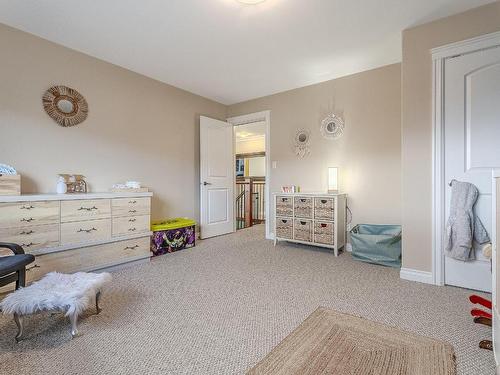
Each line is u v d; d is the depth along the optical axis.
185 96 4.04
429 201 2.32
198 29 2.43
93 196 2.54
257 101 4.39
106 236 2.65
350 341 1.48
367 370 1.25
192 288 2.25
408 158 2.41
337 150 3.58
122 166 3.26
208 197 4.28
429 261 2.33
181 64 3.16
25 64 2.49
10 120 2.41
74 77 2.82
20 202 2.12
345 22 2.33
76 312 1.50
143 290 2.21
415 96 2.38
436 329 1.60
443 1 2.04
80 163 2.88
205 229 4.21
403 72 2.43
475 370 1.25
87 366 1.29
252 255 3.27
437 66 2.26
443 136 2.26
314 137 3.78
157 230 3.26
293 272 2.64
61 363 1.31
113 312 1.83
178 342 1.49
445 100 2.25
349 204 3.48
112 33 2.50
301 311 1.84
